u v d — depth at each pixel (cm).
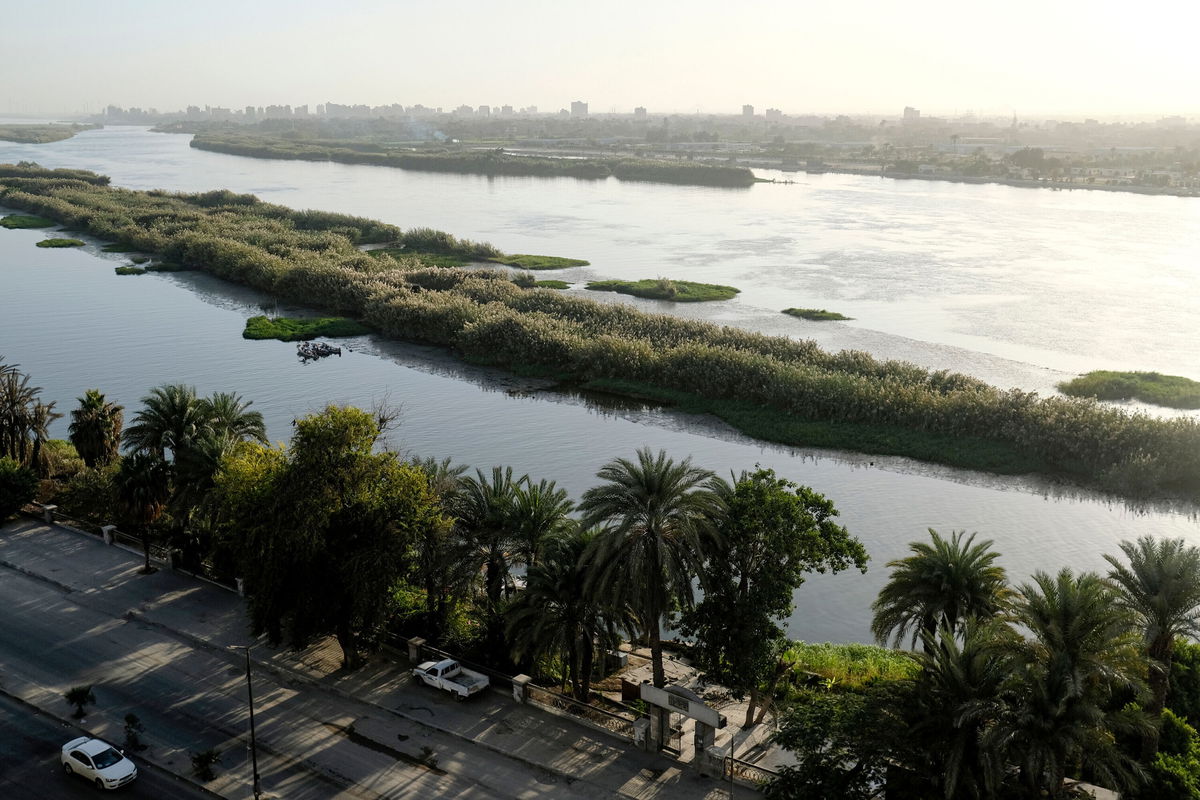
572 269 18388
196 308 15450
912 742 3666
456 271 16188
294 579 4881
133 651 5259
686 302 15462
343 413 5025
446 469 5809
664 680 4947
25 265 18738
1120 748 4106
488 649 5219
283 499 4816
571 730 4569
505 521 5066
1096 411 8969
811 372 10331
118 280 17550
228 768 4225
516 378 11850
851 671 5350
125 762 4112
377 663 5197
